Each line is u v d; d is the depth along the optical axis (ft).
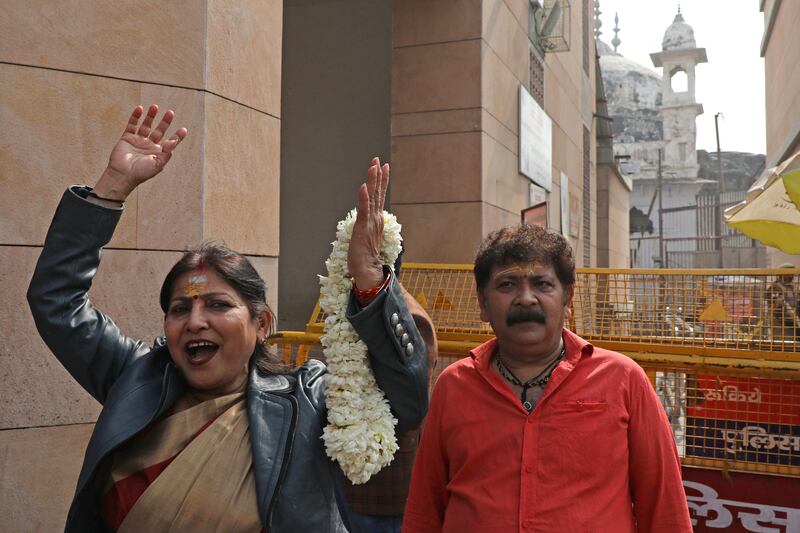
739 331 11.01
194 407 6.07
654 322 11.50
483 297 6.70
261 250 14.19
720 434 10.79
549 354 6.45
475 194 28.78
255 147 14.01
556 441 6.01
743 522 10.41
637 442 6.12
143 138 6.79
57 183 11.33
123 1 11.96
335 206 30.19
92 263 6.65
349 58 30.48
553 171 46.09
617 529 5.84
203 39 12.69
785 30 59.26
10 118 10.96
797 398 10.39
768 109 72.08
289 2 31.35
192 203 12.44
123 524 5.65
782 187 14.70
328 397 6.12
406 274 13.53
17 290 10.89
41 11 11.28
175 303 6.23
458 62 29.17
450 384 6.67
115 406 6.05
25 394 10.87
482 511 6.02
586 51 64.08
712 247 155.12
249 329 6.31
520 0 36.35
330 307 6.18
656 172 188.24
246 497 5.69
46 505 11.01
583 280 11.96
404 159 29.71
